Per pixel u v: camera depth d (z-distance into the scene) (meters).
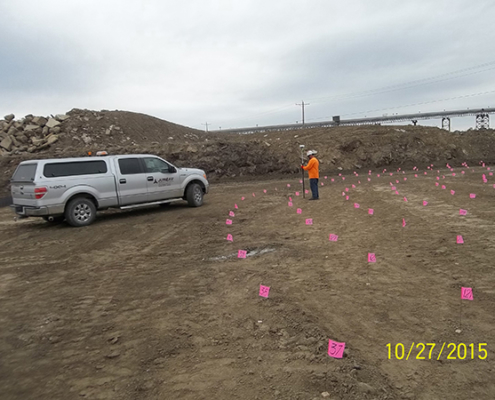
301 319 4.14
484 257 5.81
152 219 10.93
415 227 8.04
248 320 4.19
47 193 9.59
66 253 7.53
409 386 2.93
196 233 8.90
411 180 18.70
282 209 11.82
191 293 5.09
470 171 23.56
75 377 3.20
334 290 4.95
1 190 17.86
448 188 13.95
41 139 25.50
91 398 2.90
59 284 5.68
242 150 25.39
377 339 3.68
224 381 3.05
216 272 5.93
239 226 9.50
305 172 25.28
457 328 3.82
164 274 5.97
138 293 5.18
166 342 3.76
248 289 5.12
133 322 4.26
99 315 4.49
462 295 4.33
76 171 10.24
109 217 11.60
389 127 32.31
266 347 3.59
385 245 6.91
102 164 10.73
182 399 2.84
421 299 4.54
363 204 11.53
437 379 3.02
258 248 7.25
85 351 3.64
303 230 8.60
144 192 11.49
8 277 6.11
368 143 28.92
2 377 3.24
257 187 19.59
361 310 4.33
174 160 23.53
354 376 3.05
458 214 8.95
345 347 3.53
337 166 27.08
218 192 17.91
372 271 5.60
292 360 3.33
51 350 3.69
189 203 12.90
